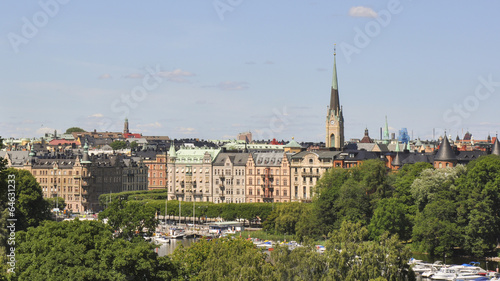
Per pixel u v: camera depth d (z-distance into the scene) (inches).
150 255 6417.3
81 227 6638.8
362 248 7057.1
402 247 7219.5
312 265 6978.4
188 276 7209.6
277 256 7042.3
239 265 6963.6
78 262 6171.3
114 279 6107.3
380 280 6653.5
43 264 6200.8
